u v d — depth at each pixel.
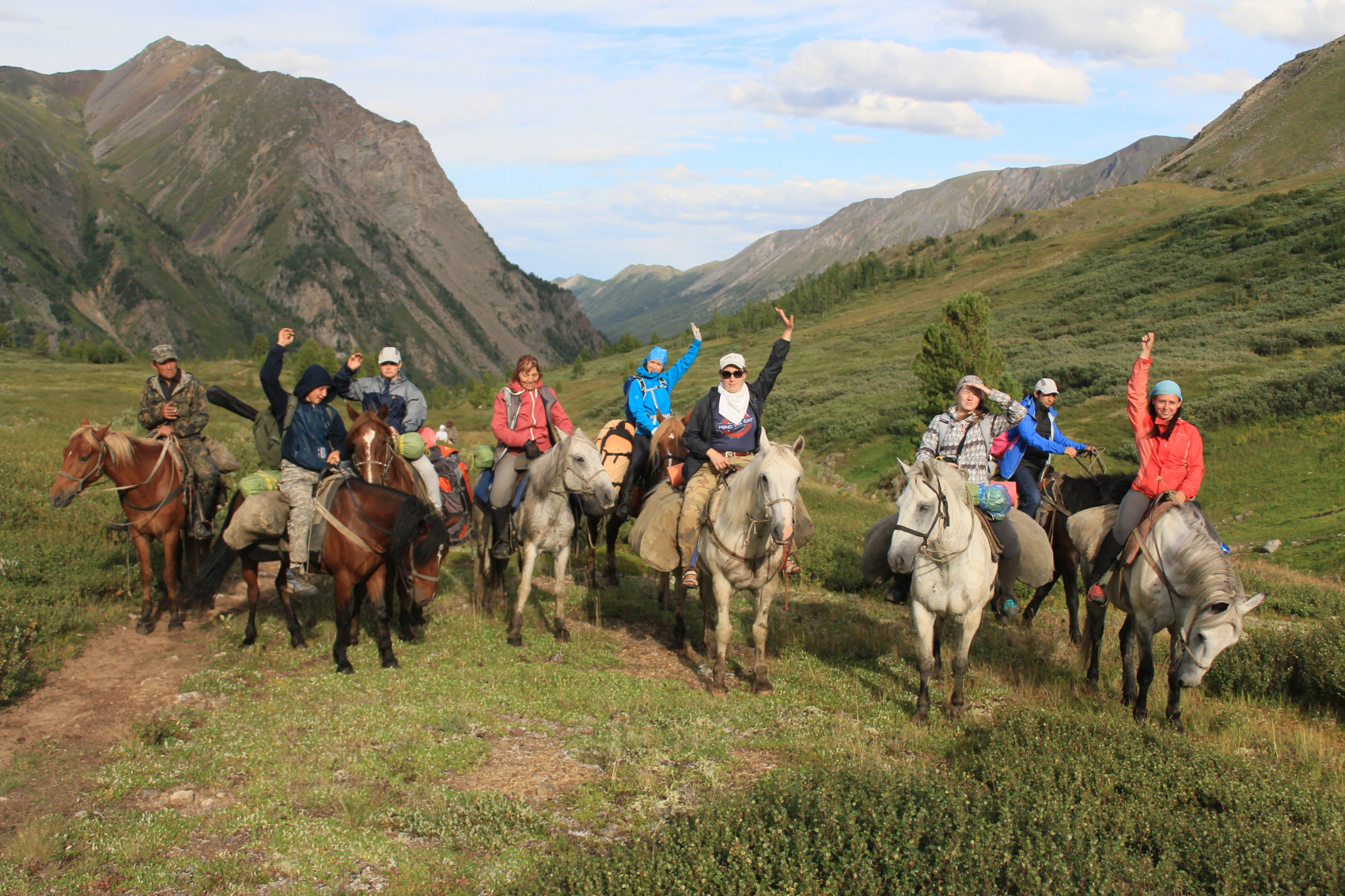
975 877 4.42
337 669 8.30
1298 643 9.10
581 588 12.17
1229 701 8.70
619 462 10.61
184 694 7.52
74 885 4.69
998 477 9.89
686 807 5.81
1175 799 5.66
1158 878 4.54
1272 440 37.16
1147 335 7.92
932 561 7.51
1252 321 64.25
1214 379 48.16
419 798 5.81
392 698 7.61
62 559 10.59
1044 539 8.76
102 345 130.75
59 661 8.01
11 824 5.33
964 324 38.88
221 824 5.41
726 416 8.66
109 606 9.64
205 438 9.98
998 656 9.84
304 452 8.44
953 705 7.75
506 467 9.90
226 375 97.75
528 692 8.05
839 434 57.84
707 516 8.38
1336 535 24.66
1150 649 7.46
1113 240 146.50
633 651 9.78
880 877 4.48
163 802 5.70
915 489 7.43
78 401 49.41
